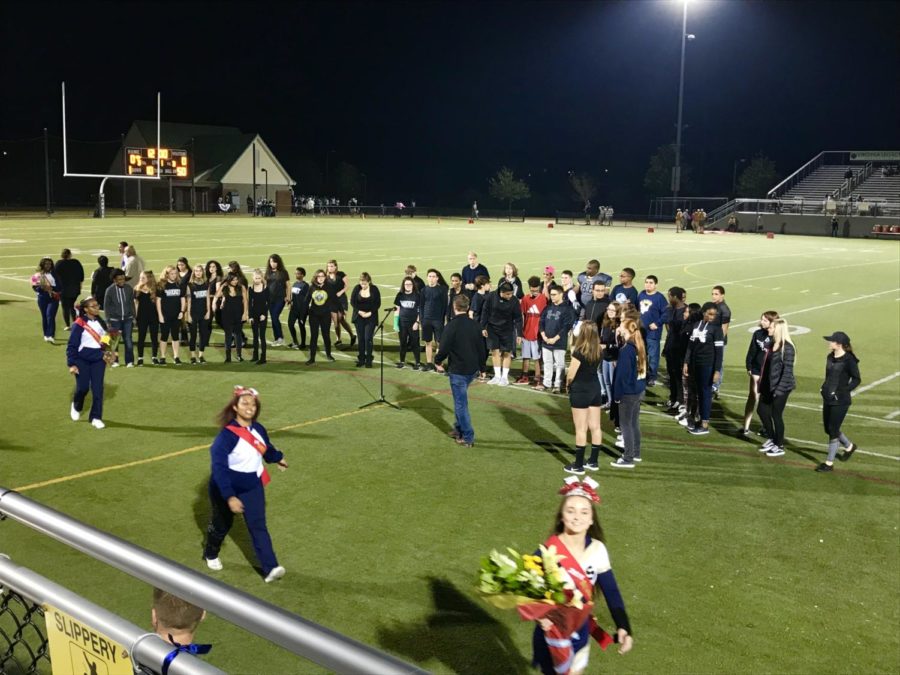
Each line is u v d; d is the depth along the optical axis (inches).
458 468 398.9
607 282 562.3
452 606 262.5
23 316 805.2
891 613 264.8
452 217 3489.2
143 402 509.4
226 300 623.8
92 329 451.2
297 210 3255.4
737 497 370.3
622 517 343.6
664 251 1740.9
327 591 271.7
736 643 244.4
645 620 257.1
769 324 438.0
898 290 1166.3
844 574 293.6
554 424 482.3
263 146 3282.5
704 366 462.0
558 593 143.8
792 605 269.1
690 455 430.6
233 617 65.6
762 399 433.1
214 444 271.1
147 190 3299.7
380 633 245.8
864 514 352.8
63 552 292.2
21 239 1579.7
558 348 553.0
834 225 2501.2
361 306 621.0
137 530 319.0
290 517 334.0
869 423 501.0
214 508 279.0
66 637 77.2
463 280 652.7
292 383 568.1
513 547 309.3
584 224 3134.8
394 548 305.7
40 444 422.9
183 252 1379.2
